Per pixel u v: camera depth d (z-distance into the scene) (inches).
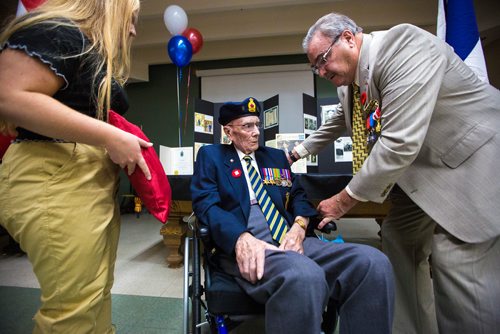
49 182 23.9
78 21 25.2
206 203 39.9
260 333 50.8
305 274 29.0
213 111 97.2
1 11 75.3
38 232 23.5
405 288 46.7
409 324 46.1
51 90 22.6
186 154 89.6
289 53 182.2
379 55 34.4
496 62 155.5
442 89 32.6
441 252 35.1
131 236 126.5
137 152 26.5
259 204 42.4
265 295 30.7
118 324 54.6
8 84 20.6
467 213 32.4
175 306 61.5
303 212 43.0
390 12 149.1
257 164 47.7
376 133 37.5
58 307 24.9
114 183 29.0
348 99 48.8
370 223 136.1
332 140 59.7
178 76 159.0
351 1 150.0
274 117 91.4
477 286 32.5
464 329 33.5
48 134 22.3
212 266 39.2
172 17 116.6
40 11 24.2
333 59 38.4
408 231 46.2
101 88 26.4
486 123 32.6
